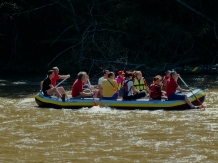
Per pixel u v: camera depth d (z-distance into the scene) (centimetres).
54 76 2131
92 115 1819
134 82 2059
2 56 3859
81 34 3662
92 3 3572
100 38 3475
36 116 1816
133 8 3619
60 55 3769
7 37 3781
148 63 3538
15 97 2342
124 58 3403
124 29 3675
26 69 3678
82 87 2031
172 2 3759
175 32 3603
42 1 3706
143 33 3638
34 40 3791
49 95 2047
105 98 1992
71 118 1766
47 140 1445
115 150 1333
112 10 3612
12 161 1245
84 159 1257
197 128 1576
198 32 3603
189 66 3603
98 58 3472
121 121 1698
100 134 1509
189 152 1309
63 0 3669
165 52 3653
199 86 2719
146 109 1920
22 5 3709
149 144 1388
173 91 1945
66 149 1348
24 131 1562
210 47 3750
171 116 1777
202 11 3744
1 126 1639
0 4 3653
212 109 1925
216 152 1305
